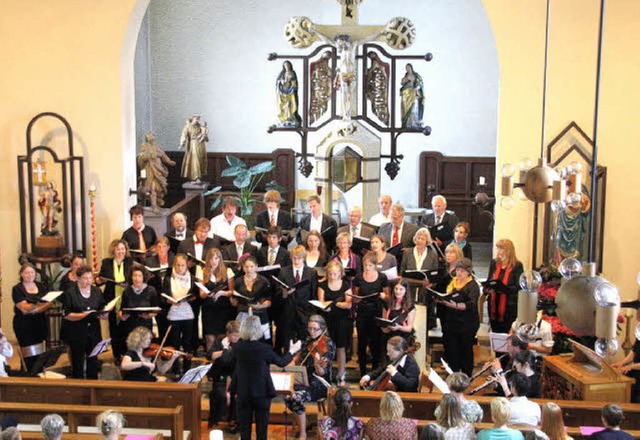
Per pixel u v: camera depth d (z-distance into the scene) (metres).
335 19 16.31
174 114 16.73
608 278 10.41
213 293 8.98
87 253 10.91
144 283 8.95
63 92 10.66
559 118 10.30
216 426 8.20
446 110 16.44
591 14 10.05
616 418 5.67
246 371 7.13
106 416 5.48
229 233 10.38
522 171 6.16
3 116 10.68
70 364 9.22
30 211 10.57
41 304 8.84
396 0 16.19
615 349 4.25
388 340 8.10
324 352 8.06
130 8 10.48
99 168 10.79
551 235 10.20
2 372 7.63
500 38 10.25
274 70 16.56
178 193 16.94
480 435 5.66
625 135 10.19
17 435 5.22
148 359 7.98
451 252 9.12
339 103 11.72
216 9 16.42
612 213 10.30
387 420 5.81
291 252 9.15
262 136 16.78
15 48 10.57
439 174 16.55
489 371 9.07
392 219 10.18
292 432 8.12
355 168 11.72
